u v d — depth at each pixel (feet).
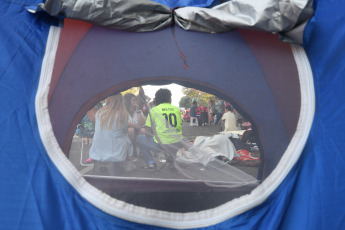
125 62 5.48
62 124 5.17
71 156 5.58
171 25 5.80
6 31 5.41
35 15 5.67
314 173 4.95
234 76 5.49
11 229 4.37
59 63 5.37
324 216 4.76
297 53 5.50
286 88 5.41
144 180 5.56
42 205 4.50
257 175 5.54
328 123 5.19
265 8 4.99
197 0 6.23
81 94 5.32
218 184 5.59
